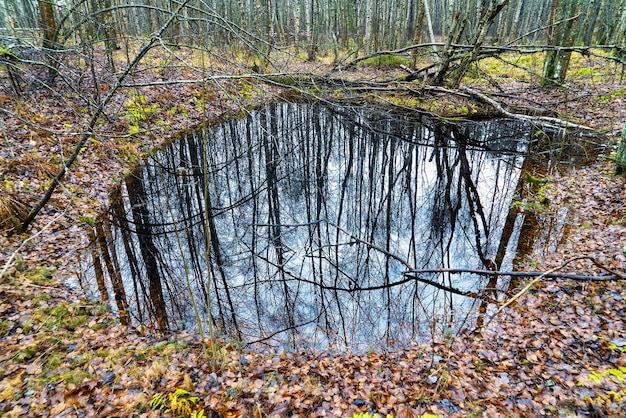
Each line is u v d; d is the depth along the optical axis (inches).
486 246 284.0
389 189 425.7
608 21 940.0
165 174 423.8
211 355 179.6
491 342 187.6
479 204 355.3
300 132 609.6
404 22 1080.2
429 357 183.3
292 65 796.6
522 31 1267.2
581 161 406.0
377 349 195.9
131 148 427.8
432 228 333.1
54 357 164.6
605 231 256.2
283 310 232.4
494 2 501.4
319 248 302.5
